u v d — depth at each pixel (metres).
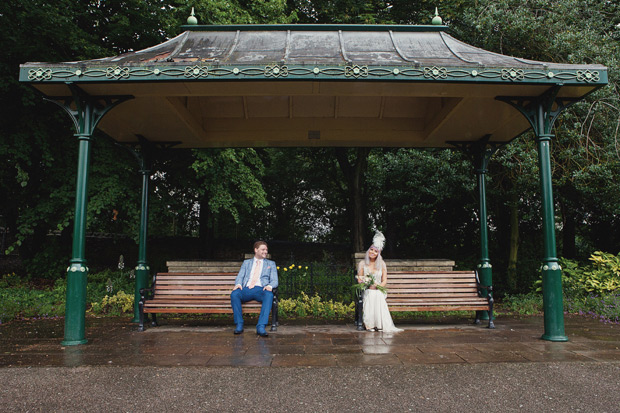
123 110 6.36
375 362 4.24
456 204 15.63
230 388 3.55
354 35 6.58
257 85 5.50
